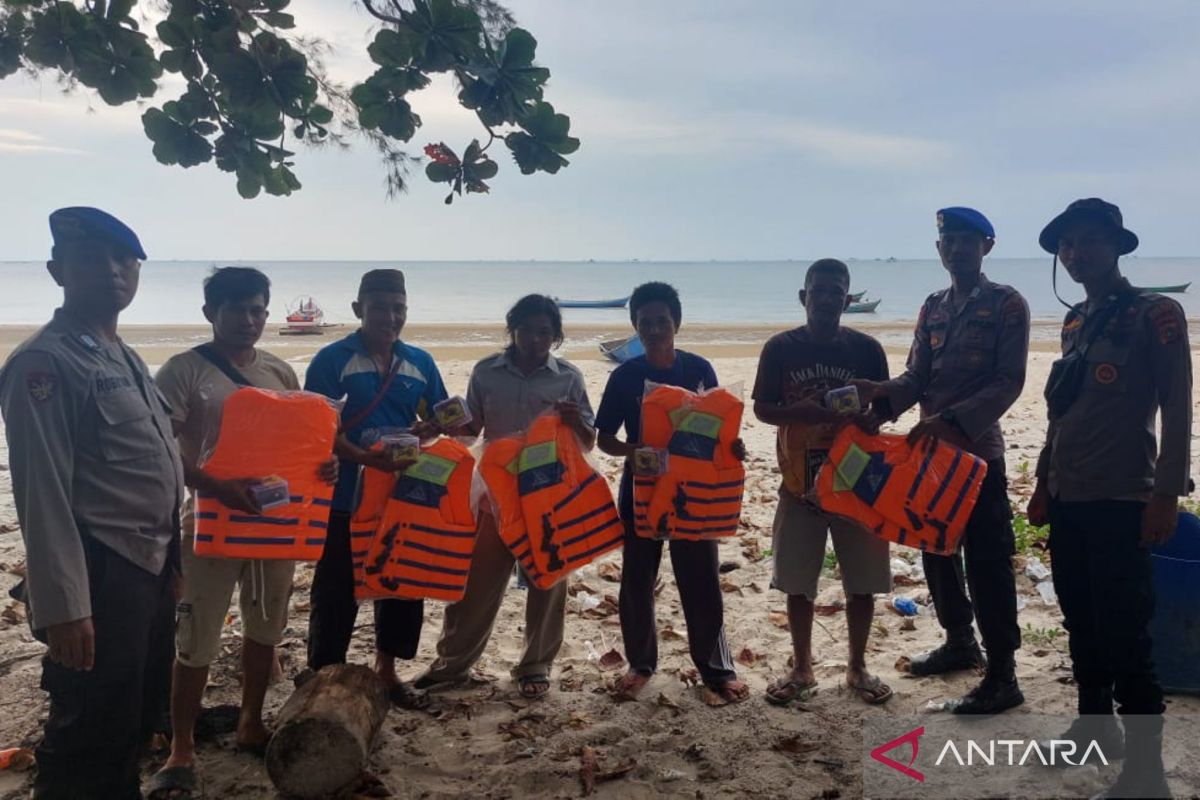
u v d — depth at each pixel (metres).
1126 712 3.54
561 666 5.11
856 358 4.64
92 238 3.14
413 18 3.30
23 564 6.67
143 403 3.26
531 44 3.36
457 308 60.62
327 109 3.92
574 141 3.55
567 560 4.39
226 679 4.88
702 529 4.46
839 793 3.75
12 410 2.92
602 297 89.94
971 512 4.34
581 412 4.68
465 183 3.62
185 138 3.90
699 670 4.72
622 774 3.91
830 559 6.72
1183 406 3.38
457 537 4.28
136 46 3.81
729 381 17.47
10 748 4.11
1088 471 3.62
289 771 3.56
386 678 4.58
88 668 2.98
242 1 3.72
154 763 4.04
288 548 3.65
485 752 4.11
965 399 4.46
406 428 4.44
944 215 4.58
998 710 4.39
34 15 3.82
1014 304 4.40
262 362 4.18
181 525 3.90
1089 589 3.77
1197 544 4.57
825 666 5.03
